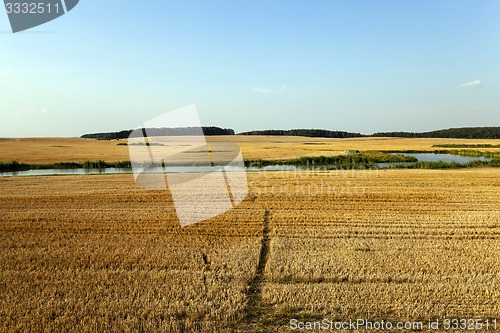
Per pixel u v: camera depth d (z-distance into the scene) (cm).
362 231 1397
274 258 1101
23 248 1225
